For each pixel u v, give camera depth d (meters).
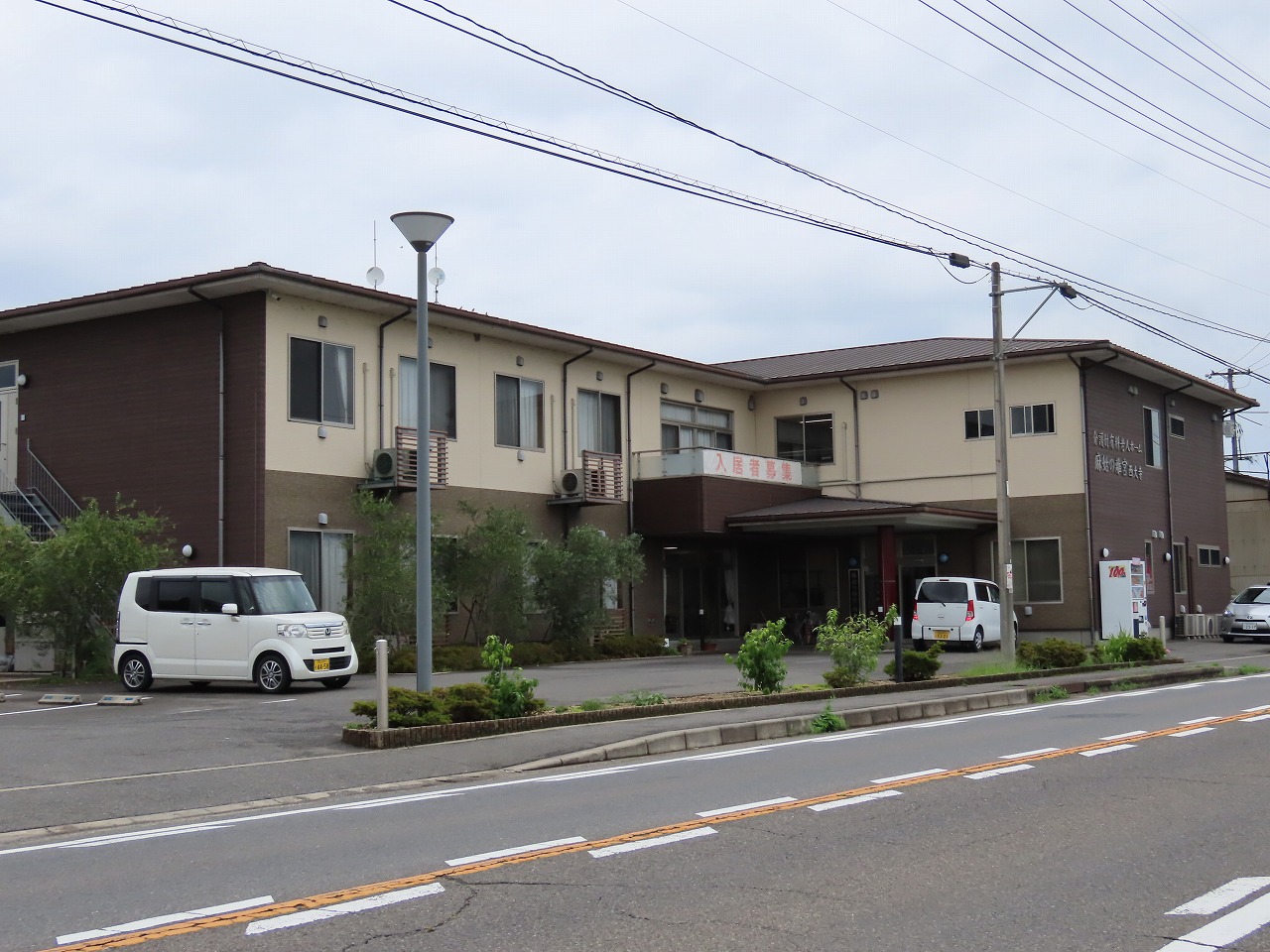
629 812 8.95
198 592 19.09
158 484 24.30
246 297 23.69
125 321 25.05
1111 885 6.68
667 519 31.89
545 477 29.78
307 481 24.08
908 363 34.84
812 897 6.41
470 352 28.02
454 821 8.75
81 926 6.02
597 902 6.32
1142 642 25.41
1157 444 37.62
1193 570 39.22
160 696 18.38
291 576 19.70
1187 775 10.40
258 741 13.26
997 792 9.62
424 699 13.57
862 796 9.46
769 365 40.53
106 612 21.31
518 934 5.75
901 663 19.70
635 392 32.84
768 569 37.72
